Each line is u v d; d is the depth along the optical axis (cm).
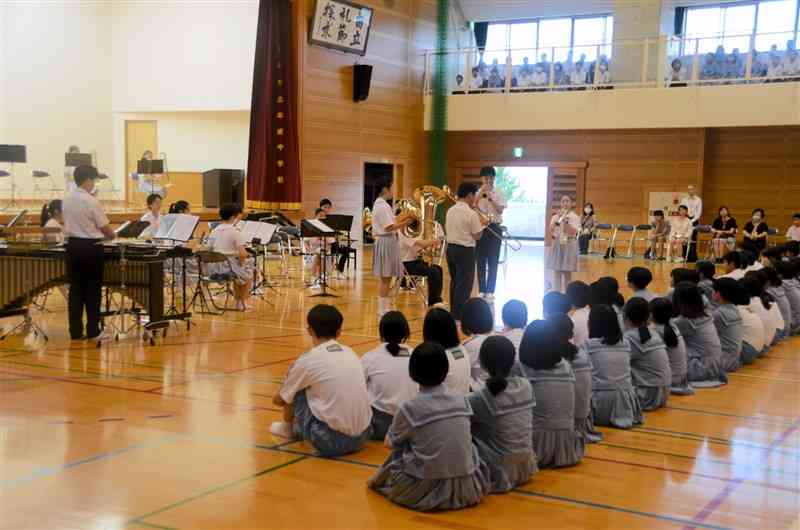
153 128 1875
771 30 1886
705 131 1838
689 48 1734
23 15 1703
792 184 1797
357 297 1076
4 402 527
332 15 1672
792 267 936
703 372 636
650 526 350
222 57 1794
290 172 1639
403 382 458
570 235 1081
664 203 1886
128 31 1845
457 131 2059
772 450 468
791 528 352
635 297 574
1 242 759
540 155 2011
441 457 358
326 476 402
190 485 383
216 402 536
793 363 732
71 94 1795
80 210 714
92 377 600
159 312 745
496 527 344
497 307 970
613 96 1772
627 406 513
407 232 973
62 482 382
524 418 393
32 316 880
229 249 934
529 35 2123
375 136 1850
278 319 884
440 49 1995
